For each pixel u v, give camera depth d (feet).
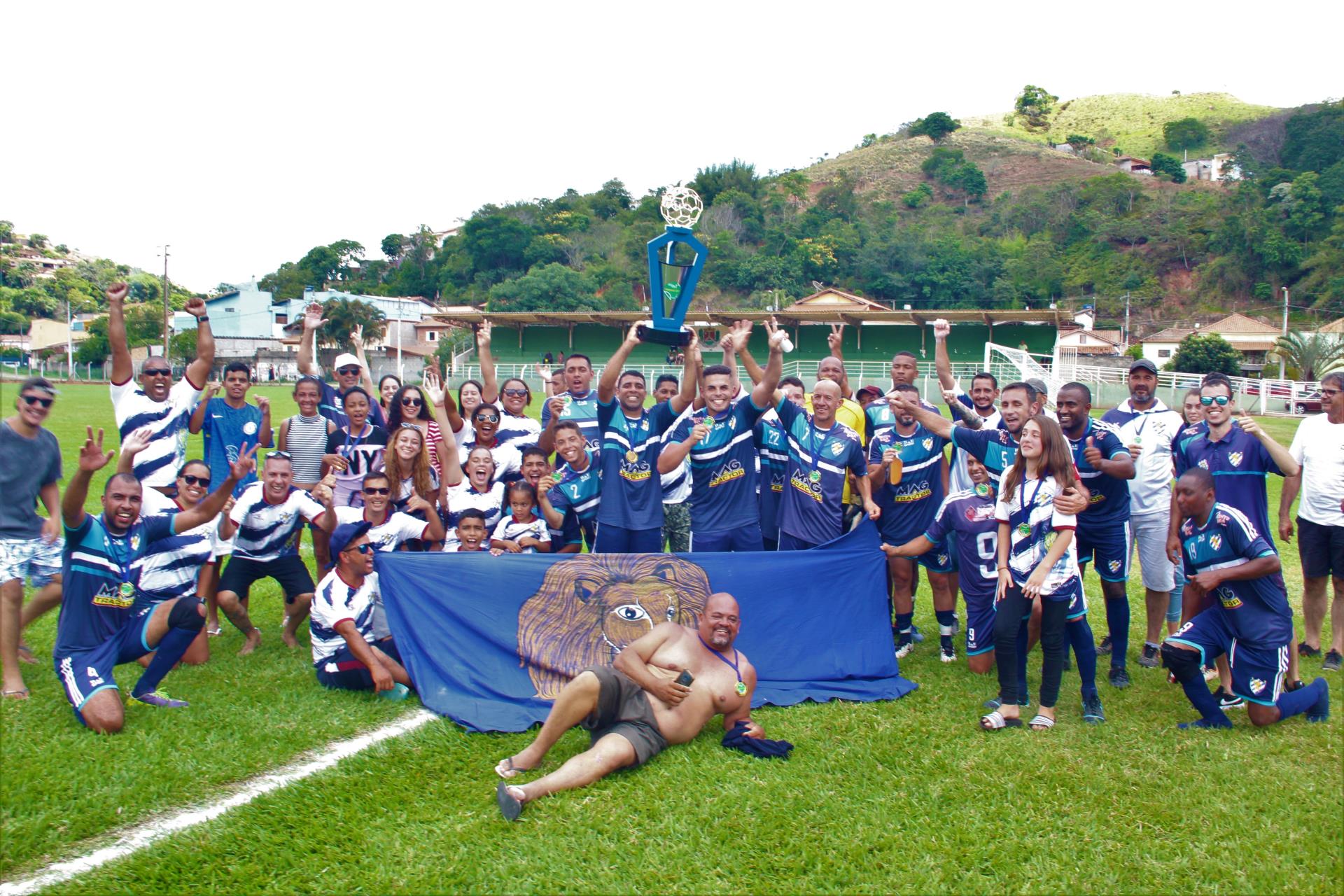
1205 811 15.28
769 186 355.56
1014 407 20.71
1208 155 447.83
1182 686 20.11
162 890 12.56
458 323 173.58
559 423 23.26
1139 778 16.43
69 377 189.06
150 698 18.43
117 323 23.07
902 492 23.73
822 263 269.44
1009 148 458.09
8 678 18.84
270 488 21.83
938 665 23.00
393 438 22.93
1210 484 19.02
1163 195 321.11
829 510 23.06
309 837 13.84
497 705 18.86
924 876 13.25
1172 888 13.19
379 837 13.85
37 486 19.76
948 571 22.97
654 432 22.81
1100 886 13.16
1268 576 18.61
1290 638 18.78
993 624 20.53
